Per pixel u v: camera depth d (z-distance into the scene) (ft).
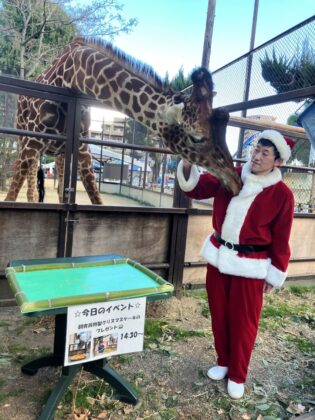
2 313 9.30
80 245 10.25
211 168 7.06
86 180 12.92
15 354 7.57
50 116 10.78
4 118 17.38
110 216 10.50
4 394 6.34
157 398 6.67
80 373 6.97
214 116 6.88
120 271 6.70
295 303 11.89
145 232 11.07
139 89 8.49
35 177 16.37
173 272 11.47
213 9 16.88
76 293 5.50
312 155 20.99
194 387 7.11
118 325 5.73
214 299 7.31
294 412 6.59
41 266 6.40
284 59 11.73
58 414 5.99
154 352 8.18
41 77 12.92
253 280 6.84
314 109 9.11
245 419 6.34
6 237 9.38
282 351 8.75
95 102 9.72
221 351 7.44
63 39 44.27
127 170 29.07
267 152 6.55
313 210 18.81
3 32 43.42
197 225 12.20
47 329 8.66
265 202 6.67
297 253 14.38
